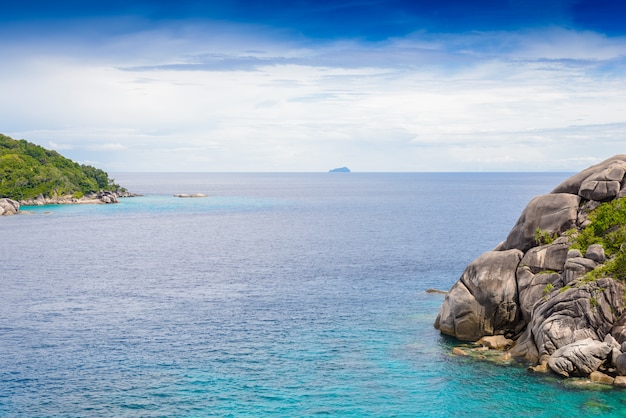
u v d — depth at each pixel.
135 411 46.00
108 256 126.88
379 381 50.88
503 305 58.12
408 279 95.75
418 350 58.19
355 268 107.31
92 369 55.00
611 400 44.84
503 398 46.44
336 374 52.72
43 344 62.53
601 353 48.19
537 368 50.78
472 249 130.12
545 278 56.28
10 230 177.62
